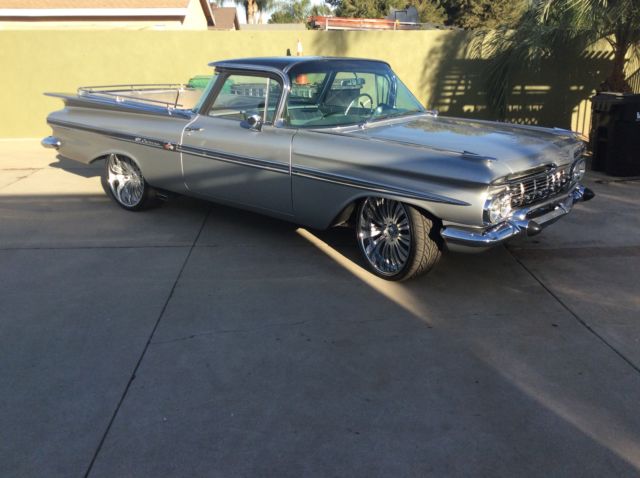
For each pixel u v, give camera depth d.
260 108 5.14
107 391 3.22
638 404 3.06
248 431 2.88
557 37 9.28
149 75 11.55
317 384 3.27
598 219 6.20
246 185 5.26
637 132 7.86
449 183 3.95
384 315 4.07
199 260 5.12
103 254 5.28
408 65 11.20
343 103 5.24
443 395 3.16
